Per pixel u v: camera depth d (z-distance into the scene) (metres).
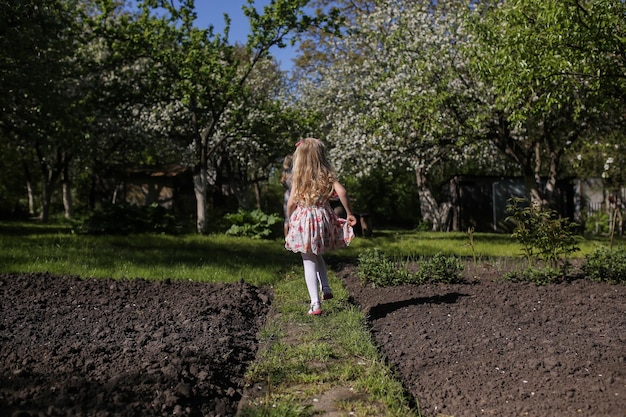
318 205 5.68
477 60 12.87
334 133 24.12
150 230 17.45
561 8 9.63
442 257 7.85
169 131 25.36
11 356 4.19
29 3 14.22
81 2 21.30
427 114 17.50
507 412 3.44
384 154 20.39
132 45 18.28
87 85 19.14
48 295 6.52
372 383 3.79
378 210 34.34
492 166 27.34
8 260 9.41
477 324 5.45
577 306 6.19
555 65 10.17
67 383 3.60
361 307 6.40
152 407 3.31
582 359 4.35
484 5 16.94
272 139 20.66
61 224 25.20
